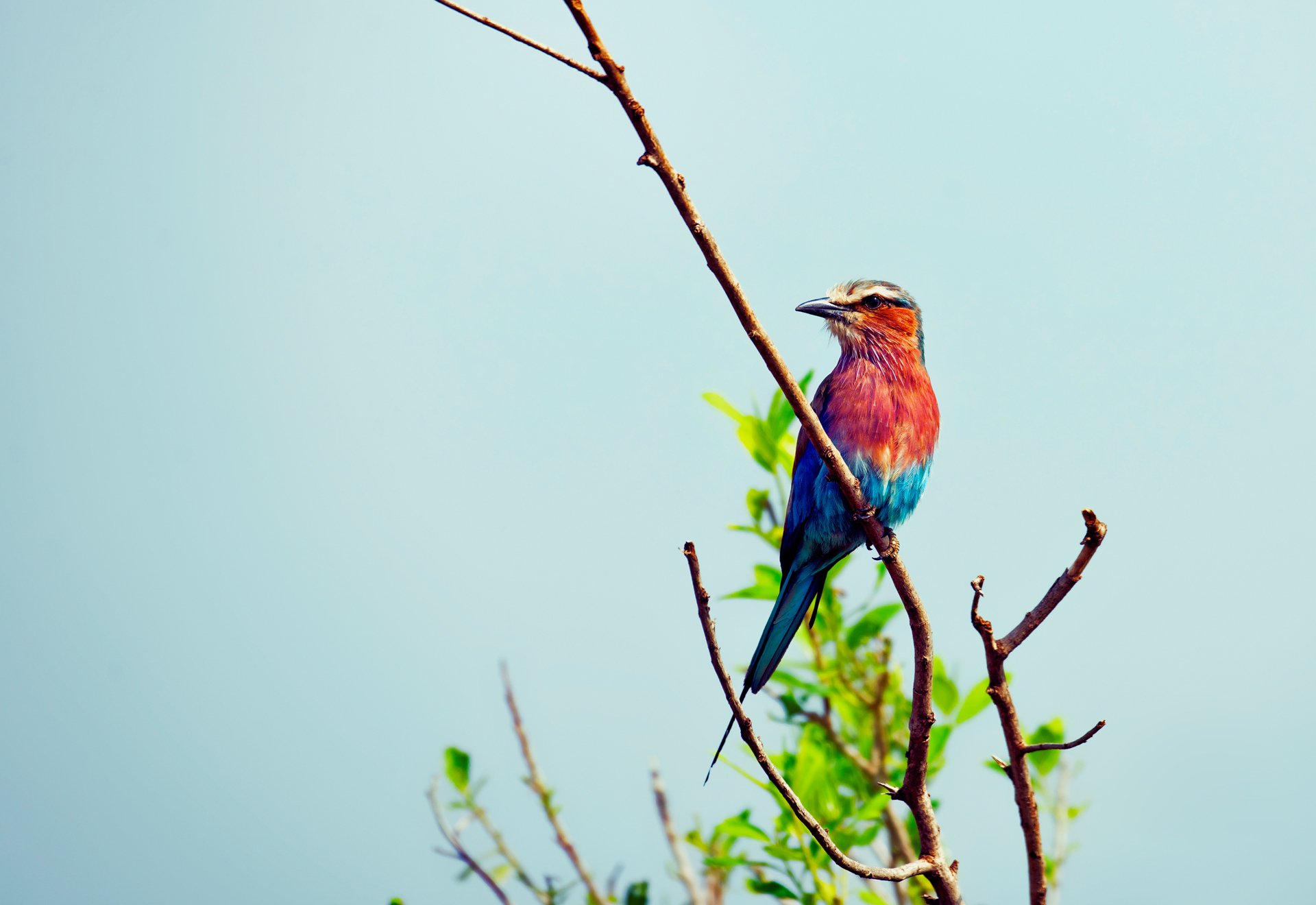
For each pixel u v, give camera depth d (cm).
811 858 1015
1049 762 1126
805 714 1197
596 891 1079
